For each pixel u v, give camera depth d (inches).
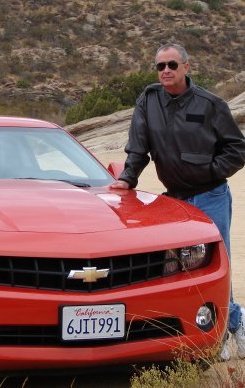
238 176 682.2
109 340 181.6
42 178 239.5
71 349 179.2
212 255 201.6
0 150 248.1
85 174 247.0
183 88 225.6
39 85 2213.3
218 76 2487.7
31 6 2714.1
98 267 182.1
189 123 224.5
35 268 178.5
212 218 229.5
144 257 187.9
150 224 197.3
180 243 193.3
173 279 190.5
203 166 225.0
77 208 200.8
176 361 191.2
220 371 194.2
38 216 192.1
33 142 255.9
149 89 231.8
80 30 2628.0
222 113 225.0
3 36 2503.7
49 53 2436.0
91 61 2447.1
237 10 2920.8
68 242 181.8
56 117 1803.6
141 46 2598.4
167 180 233.0
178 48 223.6
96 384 199.0
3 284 178.1
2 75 2246.6
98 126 1263.5
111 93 1533.0
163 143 227.8
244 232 413.7
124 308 181.8
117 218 197.5
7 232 182.5
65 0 2790.4
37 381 199.2
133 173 235.1
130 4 2854.3
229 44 2684.5
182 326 189.9
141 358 186.5
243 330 219.9
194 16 2827.3
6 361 177.2
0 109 1988.2
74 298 177.8
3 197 206.2
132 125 235.1
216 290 196.2
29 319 176.1
